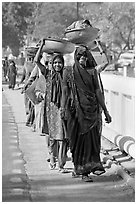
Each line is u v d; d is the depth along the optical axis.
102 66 8.73
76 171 7.56
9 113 16.80
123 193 6.82
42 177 7.78
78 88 7.46
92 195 6.75
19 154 9.48
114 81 11.27
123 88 10.43
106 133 11.03
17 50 55.41
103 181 7.51
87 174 7.55
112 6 54.94
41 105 10.17
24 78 14.56
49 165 8.60
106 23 55.03
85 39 8.57
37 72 11.52
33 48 13.16
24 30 54.78
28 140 11.34
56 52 8.55
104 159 8.89
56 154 8.31
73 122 7.52
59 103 8.02
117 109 11.18
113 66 49.59
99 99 7.55
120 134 10.74
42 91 10.04
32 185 7.30
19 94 26.22
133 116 9.77
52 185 7.30
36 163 8.83
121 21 55.03
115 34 55.47
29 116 13.12
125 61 54.41
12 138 11.41
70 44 8.48
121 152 9.84
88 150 7.52
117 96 11.16
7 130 12.72
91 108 7.47
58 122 8.02
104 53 8.81
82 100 7.45
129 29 55.28
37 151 9.98
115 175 7.87
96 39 8.85
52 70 8.20
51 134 8.09
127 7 54.66
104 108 7.60
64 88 7.78
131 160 9.06
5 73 36.81
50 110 8.09
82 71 7.46
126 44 57.22
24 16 54.09
